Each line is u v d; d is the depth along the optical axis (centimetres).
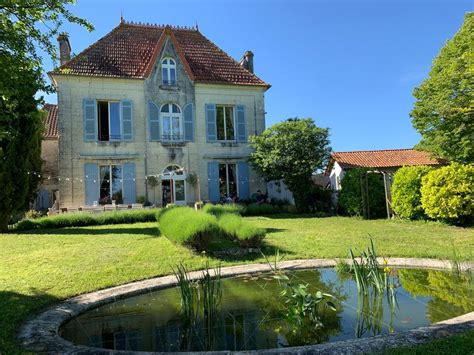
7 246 964
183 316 478
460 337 340
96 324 472
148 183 1977
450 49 1966
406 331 369
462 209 1248
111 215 1503
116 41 2152
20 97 700
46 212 1877
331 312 463
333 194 1942
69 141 1878
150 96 2036
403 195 1453
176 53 2116
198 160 2092
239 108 2203
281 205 1995
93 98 1936
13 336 414
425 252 802
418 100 2122
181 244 859
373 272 529
